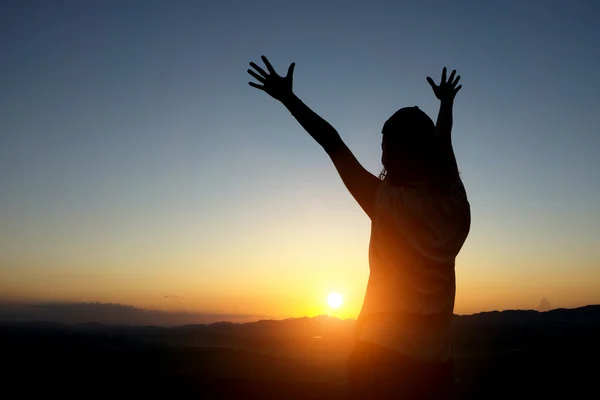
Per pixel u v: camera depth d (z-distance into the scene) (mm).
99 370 23078
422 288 1792
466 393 1779
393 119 1943
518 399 14930
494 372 20656
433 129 1956
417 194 1854
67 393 18188
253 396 16766
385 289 1816
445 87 2271
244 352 31922
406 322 1767
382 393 1705
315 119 2102
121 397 17469
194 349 32281
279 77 2141
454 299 1867
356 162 2070
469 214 1938
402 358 1718
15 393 18203
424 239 1812
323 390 15688
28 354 26375
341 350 36969
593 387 17719
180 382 19609
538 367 21781
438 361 1740
